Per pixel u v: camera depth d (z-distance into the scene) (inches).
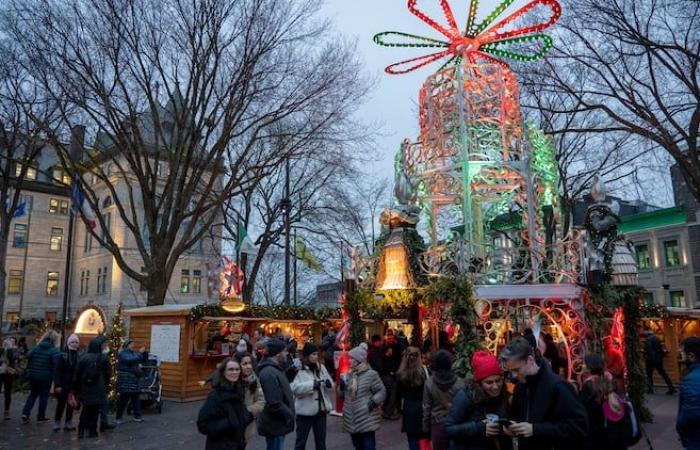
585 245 422.6
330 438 358.9
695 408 162.2
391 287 489.7
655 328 713.0
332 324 799.7
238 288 770.8
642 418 398.3
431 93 537.3
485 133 530.6
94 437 371.9
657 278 1326.3
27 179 1948.8
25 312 1895.9
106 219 1776.6
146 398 501.4
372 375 243.9
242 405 190.7
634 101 542.0
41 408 433.7
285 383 226.4
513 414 136.7
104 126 654.5
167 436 375.2
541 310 425.4
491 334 466.0
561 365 413.1
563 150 803.4
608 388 165.6
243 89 646.5
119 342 494.0
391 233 503.5
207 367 595.2
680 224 1296.8
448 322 465.1
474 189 514.0
